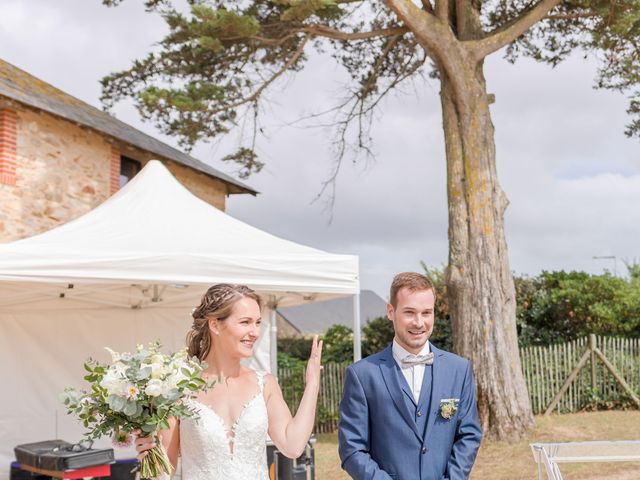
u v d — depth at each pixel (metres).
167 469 2.88
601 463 8.70
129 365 2.80
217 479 2.95
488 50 11.12
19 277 6.05
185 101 11.51
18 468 6.10
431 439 3.21
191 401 3.01
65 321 9.18
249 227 8.29
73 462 5.71
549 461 3.82
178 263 6.68
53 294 8.44
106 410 2.81
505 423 10.38
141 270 6.53
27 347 8.84
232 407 3.06
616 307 14.62
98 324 9.45
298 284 7.12
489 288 10.65
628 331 14.65
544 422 11.87
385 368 3.32
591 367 13.52
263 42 12.53
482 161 10.99
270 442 5.37
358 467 3.19
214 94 11.94
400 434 3.22
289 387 13.68
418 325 3.23
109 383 2.76
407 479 3.17
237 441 3.01
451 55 11.03
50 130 11.66
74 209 12.20
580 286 15.05
